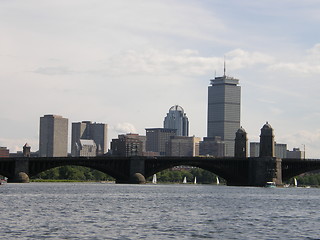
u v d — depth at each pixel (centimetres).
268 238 10531
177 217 13725
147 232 10900
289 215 14938
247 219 13638
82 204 17250
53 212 14400
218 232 11144
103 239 10025
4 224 11681
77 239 9994
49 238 10038
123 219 13000
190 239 10244
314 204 19625
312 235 10975
